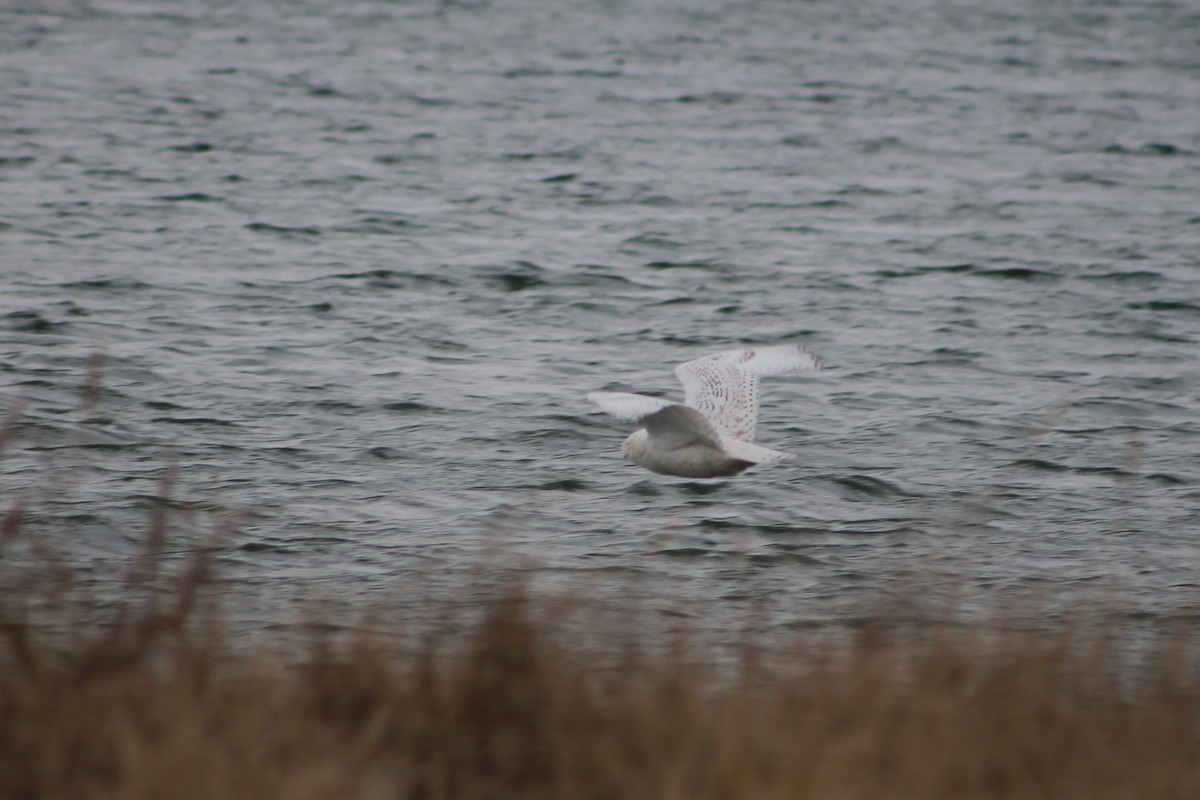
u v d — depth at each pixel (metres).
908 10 142.75
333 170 65.19
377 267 46.91
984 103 91.19
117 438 29.58
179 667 14.41
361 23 124.31
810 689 14.66
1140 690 16.28
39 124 72.69
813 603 21.98
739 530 25.33
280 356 36.25
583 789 12.93
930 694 14.31
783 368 15.51
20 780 12.82
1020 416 32.53
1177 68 110.19
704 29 127.50
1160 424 32.12
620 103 88.12
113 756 13.09
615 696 14.34
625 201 59.97
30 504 25.38
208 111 80.06
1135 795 13.30
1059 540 25.16
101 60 97.50
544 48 113.50
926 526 25.70
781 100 90.62
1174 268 48.91
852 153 73.19
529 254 49.53
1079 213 59.12
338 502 26.42
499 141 74.38
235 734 13.11
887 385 34.94
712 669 18.12
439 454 29.27
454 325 40.28
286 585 22.45
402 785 13.17
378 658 15.05
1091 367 36.94
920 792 12.89
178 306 40.94
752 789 12.51
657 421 14.64
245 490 26.88
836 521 25.94
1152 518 26.31
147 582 21.88
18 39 104.00
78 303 40.59
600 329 40.38
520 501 26.72
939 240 53.28
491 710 14.09
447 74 98.75
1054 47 119.94
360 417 31.55
